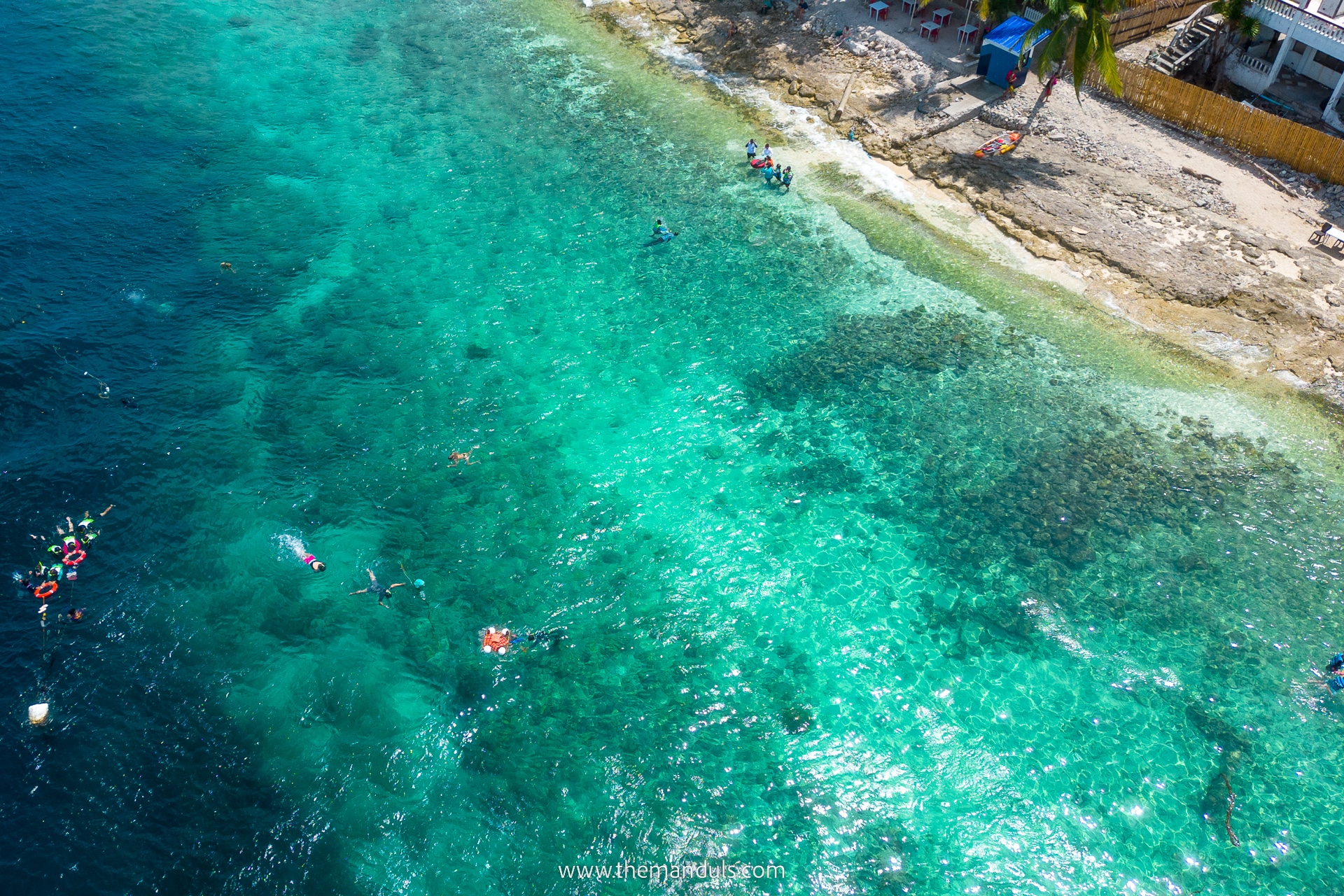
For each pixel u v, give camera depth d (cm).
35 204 4134
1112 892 2147
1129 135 4341
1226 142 4203
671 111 4919
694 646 2645
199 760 2338
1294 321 3469
